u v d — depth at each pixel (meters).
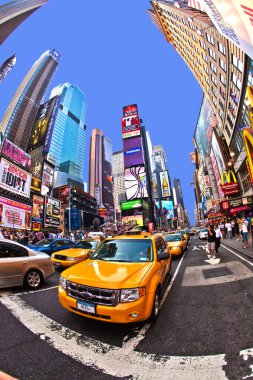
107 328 4.24
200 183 114.06
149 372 2.96
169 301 5.82
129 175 123.62
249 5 8.17
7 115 191.75
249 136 23.61
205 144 76.94
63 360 3.21
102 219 117.19
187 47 49.47
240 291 6.22
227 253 14.00
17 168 41.59
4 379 2.11
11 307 5.34
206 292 6.41
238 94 28.95
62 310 5.15
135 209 114.44
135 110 134.75
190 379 2.82
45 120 166.25
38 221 50.69
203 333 3.98
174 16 47.09
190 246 22.94
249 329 4.00
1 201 36.06
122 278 4.13
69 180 179.12
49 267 7.67
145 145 145.88
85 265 4.97
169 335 3.97
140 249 5.58
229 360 3.15
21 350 3.45
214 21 14.05
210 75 41.06
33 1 138.88
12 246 6.96
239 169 36.06
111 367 3.07
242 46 10.85
